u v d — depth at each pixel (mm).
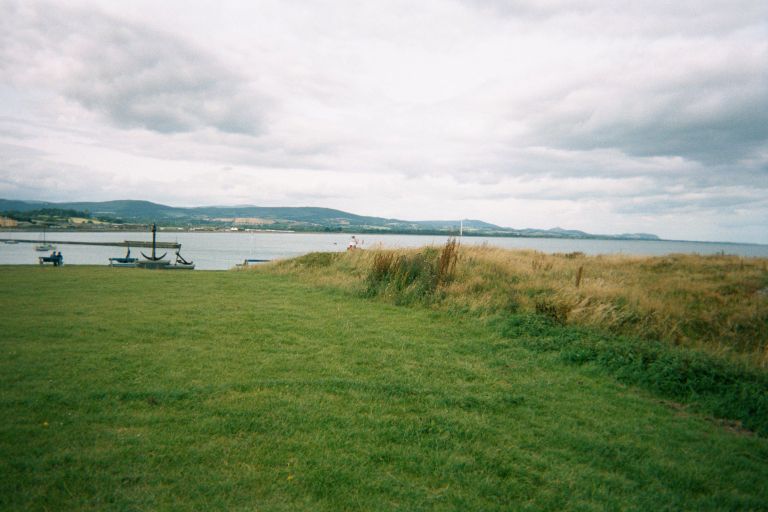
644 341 8648
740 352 8961
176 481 3500
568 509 3512
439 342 8570
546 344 8531
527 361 7695
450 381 6422
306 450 4125
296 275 18328
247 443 4172
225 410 4848
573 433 4906
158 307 10547
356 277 15875
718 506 3713
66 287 13344
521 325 9586
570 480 3922
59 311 9664
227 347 7445
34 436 4082
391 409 5223
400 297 12648
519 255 20203
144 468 3652
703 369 6922
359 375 6406
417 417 5039
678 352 7684
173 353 6934
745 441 5055
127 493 3307
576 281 13227
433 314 11070
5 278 15359
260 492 3426
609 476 4055
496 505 3486
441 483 3752
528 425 5074
